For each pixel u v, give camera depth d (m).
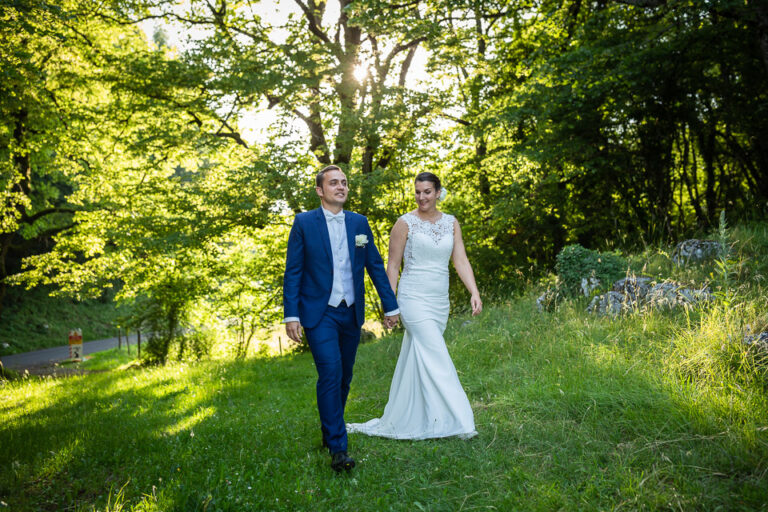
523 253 12.31
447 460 3.17
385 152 12.98
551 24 12.20
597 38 10.41
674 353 4.20
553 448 3.19
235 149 13.40
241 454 3.47
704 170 11.47
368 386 5.56
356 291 3.44
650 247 8.21
